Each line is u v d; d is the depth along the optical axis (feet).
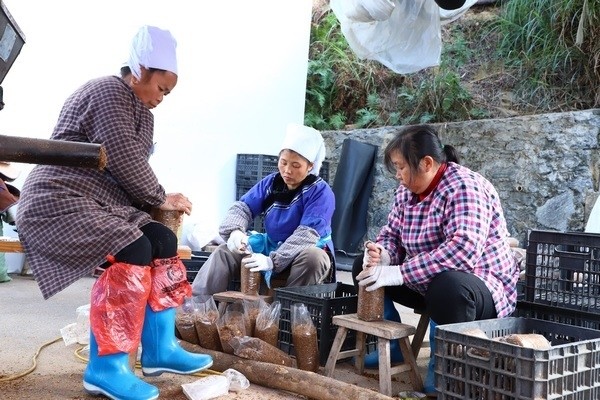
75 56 18.60
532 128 20.90
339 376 10.13
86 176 8.41
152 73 8.58
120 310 8.13
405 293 10.41
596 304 9.85
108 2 19.02
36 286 16.49
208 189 21.62
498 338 8.05
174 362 8.86
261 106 22.76
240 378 8.95
